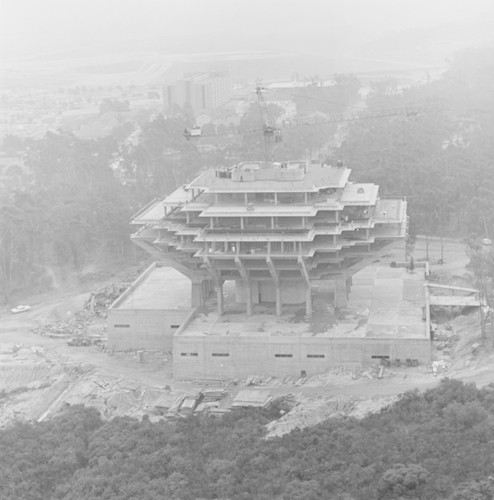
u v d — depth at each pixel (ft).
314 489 402.11
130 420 522.88
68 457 476.13
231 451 460.55
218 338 595.47
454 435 427.74
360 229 618.85
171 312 648.38
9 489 448.24
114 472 452.35
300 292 642.22
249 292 628.69
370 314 626.23
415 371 562.66
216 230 603.26
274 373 593.42
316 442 453.58
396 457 418.31
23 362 645.51
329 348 583.17
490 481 380.78
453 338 602.03
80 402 572.51
